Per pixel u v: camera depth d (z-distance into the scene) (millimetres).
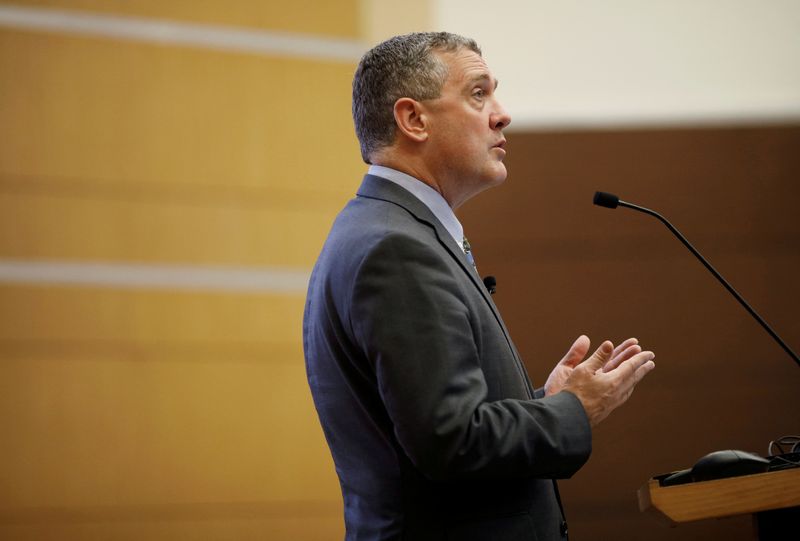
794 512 3627
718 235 10414
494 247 10320
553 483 4090
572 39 10555
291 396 9945
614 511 9883
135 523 9320
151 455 9453
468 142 4348
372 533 3803
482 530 3699
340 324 3855
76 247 9477
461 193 4477
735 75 10594
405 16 10531
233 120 10094
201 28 10055
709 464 3664
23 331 9258
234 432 9727
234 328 9883
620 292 10281
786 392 10172
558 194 10414
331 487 9898
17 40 9453
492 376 3861
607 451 10000
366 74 4520
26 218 9352
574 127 10484
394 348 3549
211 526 9516
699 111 10539
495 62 10445
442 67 4414
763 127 10547
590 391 3840
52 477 9164
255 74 10195
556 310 10234
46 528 9102
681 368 10180
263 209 10102
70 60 9602
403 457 3783
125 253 9609
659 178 10453
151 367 9578
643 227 10383
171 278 9742
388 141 4410
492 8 10531
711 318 10273
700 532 9766
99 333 9453
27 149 9406
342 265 3855
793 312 10312
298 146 10281
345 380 3908
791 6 10641
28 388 9203
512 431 3543
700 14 10633
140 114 9789
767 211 10453
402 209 4082
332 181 10352
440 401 3482
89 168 9570
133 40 9820
